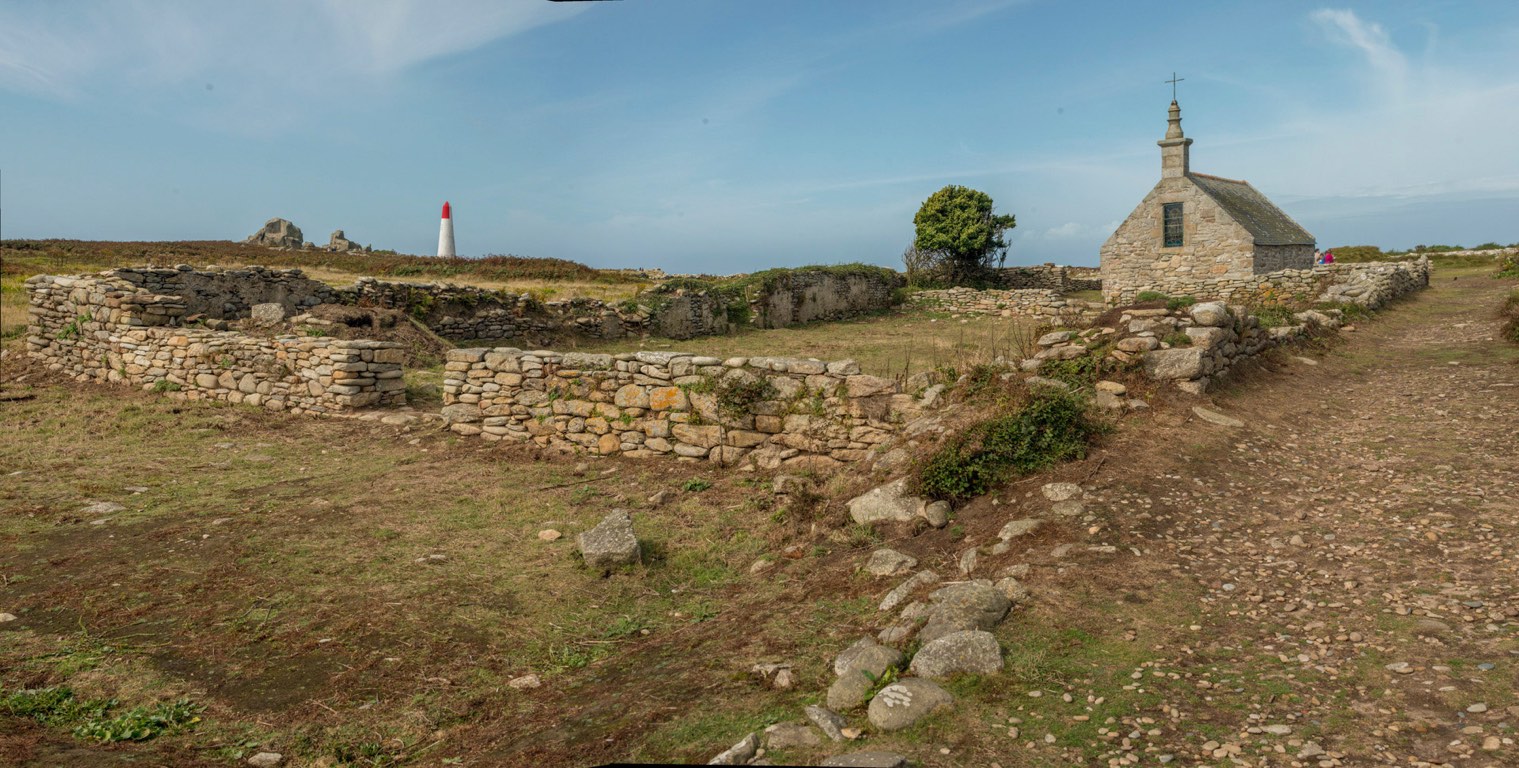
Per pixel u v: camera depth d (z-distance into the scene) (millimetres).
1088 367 9141
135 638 5613
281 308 16391
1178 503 6609
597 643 5633
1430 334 15047
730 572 6883
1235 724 3648
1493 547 5512
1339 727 3561
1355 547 5742
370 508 8648
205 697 4883
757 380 9742
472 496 9094
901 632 4727
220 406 13891
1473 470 7199
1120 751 3479
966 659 4184
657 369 10297
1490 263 34281
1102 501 6555
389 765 4219
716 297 24781
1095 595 5059
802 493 8078
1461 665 4004
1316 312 15102
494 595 6410
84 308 16297
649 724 4125
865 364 16422
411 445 11453
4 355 17438
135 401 14227
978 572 5723
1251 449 7945
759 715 4074
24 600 6184
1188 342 9406
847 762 3287
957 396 8812
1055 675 4137
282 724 4602
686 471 9805
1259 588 5180
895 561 6160
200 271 17484
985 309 29531
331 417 13023
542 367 11078
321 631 5746
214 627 5789
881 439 9078
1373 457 7871
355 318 17156
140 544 7469
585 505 8750
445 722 4648
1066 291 38188
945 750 3523
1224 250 27375
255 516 8305
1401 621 4566
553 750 4031
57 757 4008
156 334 15141
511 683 5070
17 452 10805
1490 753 3268
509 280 34000
